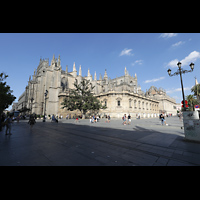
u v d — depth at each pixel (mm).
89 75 73500
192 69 10523
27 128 15430
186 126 7996
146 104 65625
